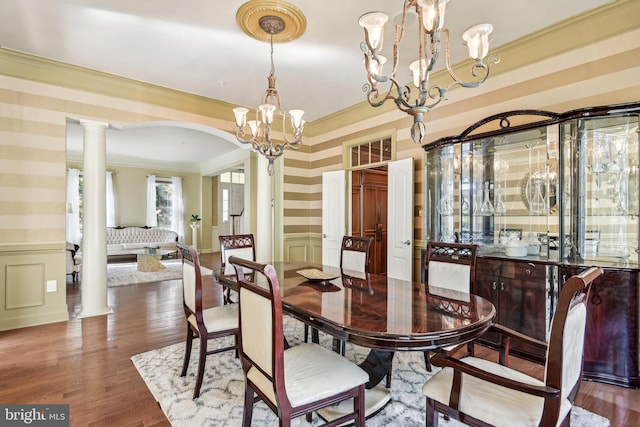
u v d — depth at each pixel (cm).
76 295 462
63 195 351
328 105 472
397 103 175
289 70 355
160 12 253
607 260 242
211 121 448
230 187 1049
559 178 251
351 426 177
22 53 320
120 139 652
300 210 559
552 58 277
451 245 240
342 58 327
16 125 327
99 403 200
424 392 145
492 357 264
